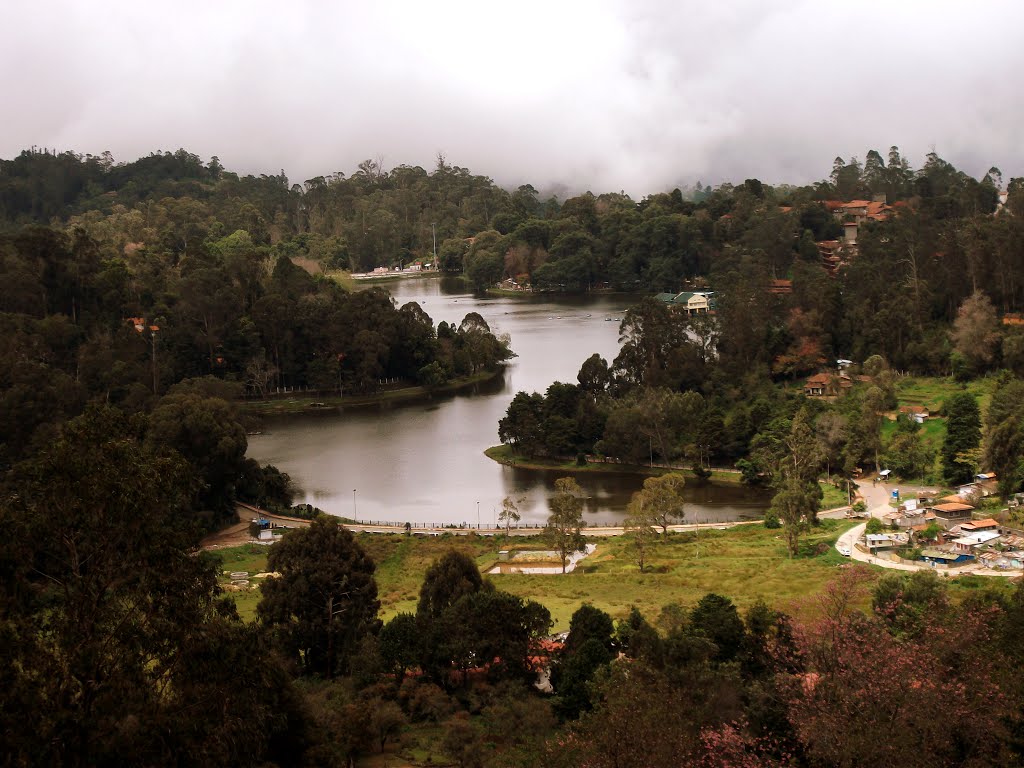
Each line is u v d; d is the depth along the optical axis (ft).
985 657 177.99
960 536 390.42
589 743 158.10
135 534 156.15
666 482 463.01
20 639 144.87
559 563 416.46
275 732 188.55
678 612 263.70
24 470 161.27
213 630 157.99
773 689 194.70
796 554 399.44
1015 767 162.20
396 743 226.58
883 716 157.99
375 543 453.58
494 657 254.88
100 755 145.07
